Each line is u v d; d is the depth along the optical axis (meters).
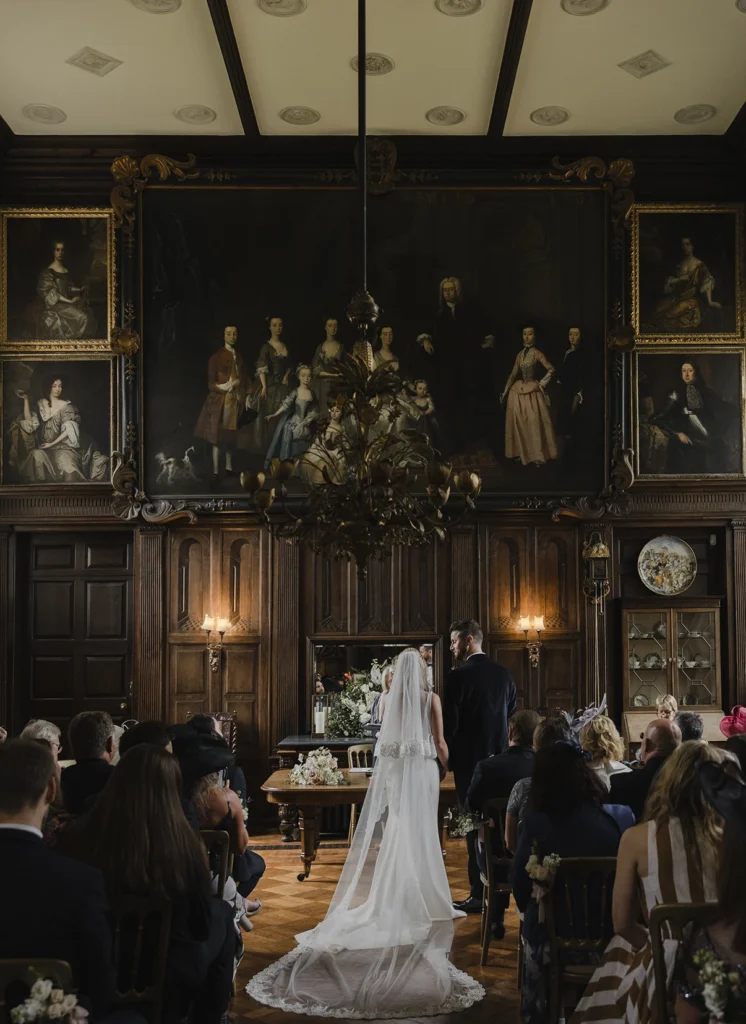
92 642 12.71
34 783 3.04
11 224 12.16
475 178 11.92
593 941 4.18
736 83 10.98
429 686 7.06
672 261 12.18
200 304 12.05
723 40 10.13
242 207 12.01
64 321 12.15
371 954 6.16
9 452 12.20
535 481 12.10
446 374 12.06
